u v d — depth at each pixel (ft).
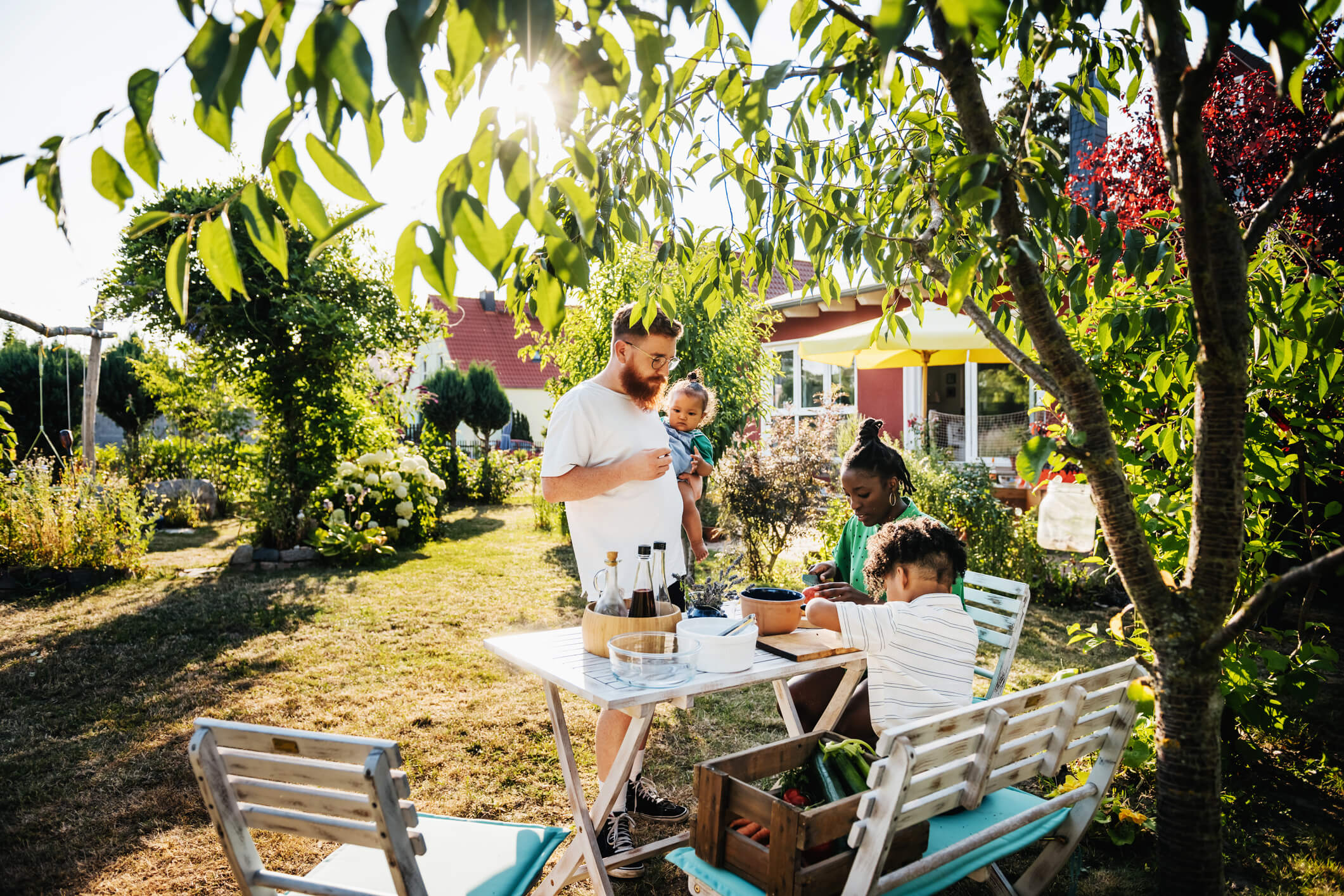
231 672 14.47
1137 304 9.36
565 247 3.38
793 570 22.77
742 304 25.77
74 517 22.00
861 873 4.96
